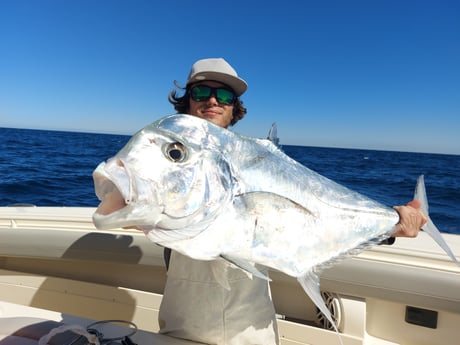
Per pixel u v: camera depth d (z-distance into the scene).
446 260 1.91
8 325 1.43
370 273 1.93
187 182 1.20
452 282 1.82
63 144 38.69
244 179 1.32
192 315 1.53
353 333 1.93
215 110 2.00
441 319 1.96
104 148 34.91
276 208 1.35
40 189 10.49
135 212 1.11
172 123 1.27
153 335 1.59
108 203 1.13
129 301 2.28
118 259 2.25
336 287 1.98
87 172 15.07
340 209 1.51
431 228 1.77
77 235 2.31
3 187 10.42
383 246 2.07
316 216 1.44
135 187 1.11
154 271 2.44
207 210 1.23
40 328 1.42
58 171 14.88
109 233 2.31
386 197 13.63
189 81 2.02
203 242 1.22
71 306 2.36
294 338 2.00
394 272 1.90
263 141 1.48
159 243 1.18
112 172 1.11
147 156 1.18
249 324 1.50
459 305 1.80
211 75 1.96
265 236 1.32
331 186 1.54
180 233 1.20
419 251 2.00
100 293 2.34
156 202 1.15
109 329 1.63
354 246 1.52
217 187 1.25
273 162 1.41
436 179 21.00
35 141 41.81
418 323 1.99
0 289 2.46
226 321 1.50
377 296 1.92
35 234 2.35
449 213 10.64
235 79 1.99
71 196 9.78
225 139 1.33
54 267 2.54
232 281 1.49
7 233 2.37
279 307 2.23
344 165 29.78
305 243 1.40
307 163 29.89
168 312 1.60
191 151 1.23
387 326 2.06
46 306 2.38
